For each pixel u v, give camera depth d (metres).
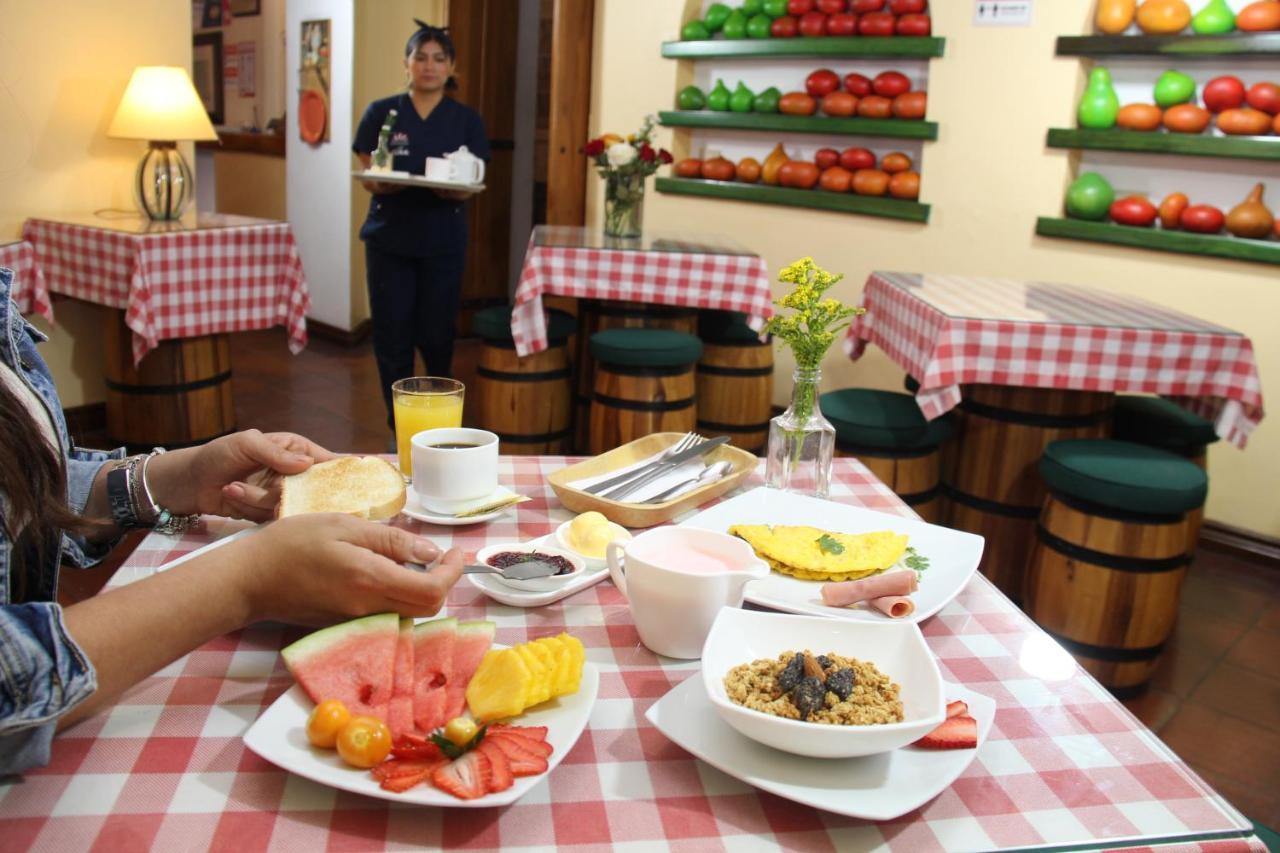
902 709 0.86
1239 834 0.80
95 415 4.21
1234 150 3.48
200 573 0.91
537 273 3.60
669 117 4.98
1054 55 3.85
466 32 5.87
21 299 3.29
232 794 0.79
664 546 1.12
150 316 3.49
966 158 4.13
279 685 0.95
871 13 4.35
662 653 1.04
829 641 0.97
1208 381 2.67
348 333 5.89
